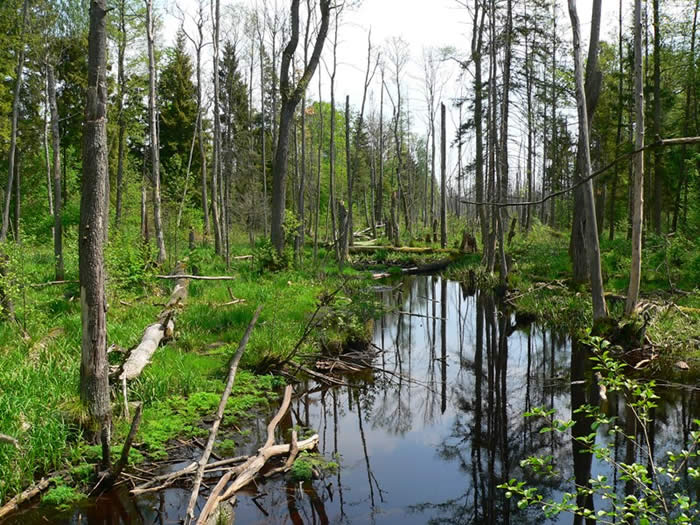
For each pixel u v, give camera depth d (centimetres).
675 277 1455
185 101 3553
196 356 842
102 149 511
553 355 1079
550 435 689
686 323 1026
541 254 1986
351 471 578
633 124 2134
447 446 653
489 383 911
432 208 3697
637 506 338
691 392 806
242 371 834
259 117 3669
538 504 518
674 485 540
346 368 945
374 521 473
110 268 1130
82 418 544
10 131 1708
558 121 2566
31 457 496
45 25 1473
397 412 769
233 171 3067
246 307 1117
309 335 990
